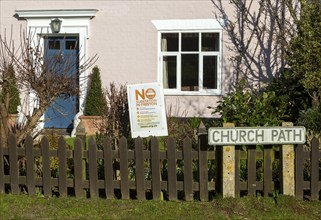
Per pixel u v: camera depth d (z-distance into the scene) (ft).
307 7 33.81
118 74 49.65
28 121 26.35
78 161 24.58
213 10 48.34
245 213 22.54
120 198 24.72
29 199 24.36
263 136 23.12
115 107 27.35
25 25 50.70
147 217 22.33
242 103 29.40
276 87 38.27
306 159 24.34
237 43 48.01
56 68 29.99
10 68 27.91
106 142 24.39
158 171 24.14
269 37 47.26
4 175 25.17
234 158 23.62
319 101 34.58
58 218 22.41
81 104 47.85
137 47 49.39
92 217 22.47
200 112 48.39
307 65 33.19
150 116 25.22
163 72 49.47
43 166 24.81
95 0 49.85
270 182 23.76
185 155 24.03
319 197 24.02
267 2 47.06
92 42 49.96
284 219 21.95
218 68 48.29
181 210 22.99
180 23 48.73
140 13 49.29
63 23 50.26
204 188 24.07
